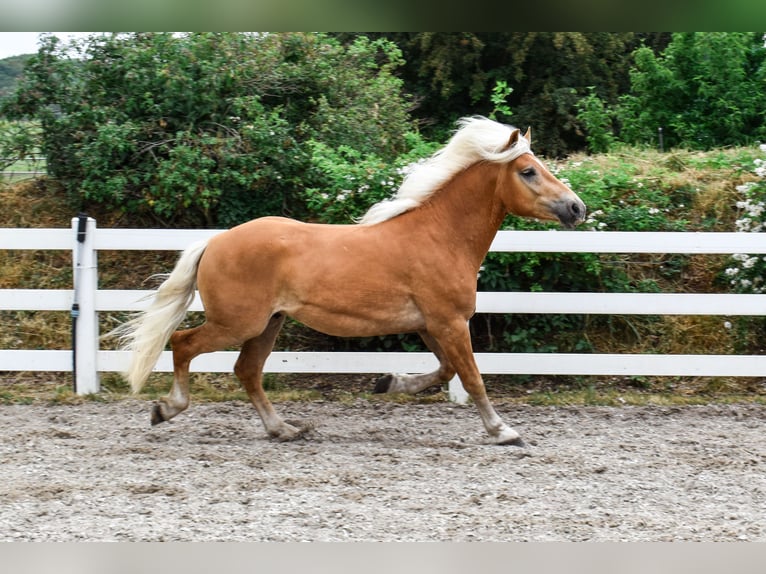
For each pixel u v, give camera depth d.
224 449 7.10
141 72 10.64
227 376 9.55
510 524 5.34
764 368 8.96
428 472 6.45
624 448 7.23
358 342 9.84
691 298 8.95
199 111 10.77
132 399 8.91
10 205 11.10
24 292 9.04
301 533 5.16
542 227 9.55
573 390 9.33
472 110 20.33
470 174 7.11
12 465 6.56
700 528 5.32
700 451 7.17
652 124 15.84
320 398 9.05
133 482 6.12
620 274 9.84
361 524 5.31
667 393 9.30
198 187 10.31
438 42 18.95
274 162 10.41
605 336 9.84
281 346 9.88
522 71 19.00
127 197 10.81
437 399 9.02
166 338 7.13
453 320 7.05
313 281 6.91
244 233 6.99
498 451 7.07
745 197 10.41
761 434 7.77
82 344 8.95
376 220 7.15
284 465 6.61
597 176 10.05
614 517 5.49
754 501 5.87
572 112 19.17
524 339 9.58
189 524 5.29
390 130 12.72
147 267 10.60
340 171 9.70
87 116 10.64
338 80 11.94
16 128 11.15
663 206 10.38
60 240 8.95
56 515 5.42
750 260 9.51
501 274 9.55
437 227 7.06
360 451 7.05
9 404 8.77
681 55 15.84
